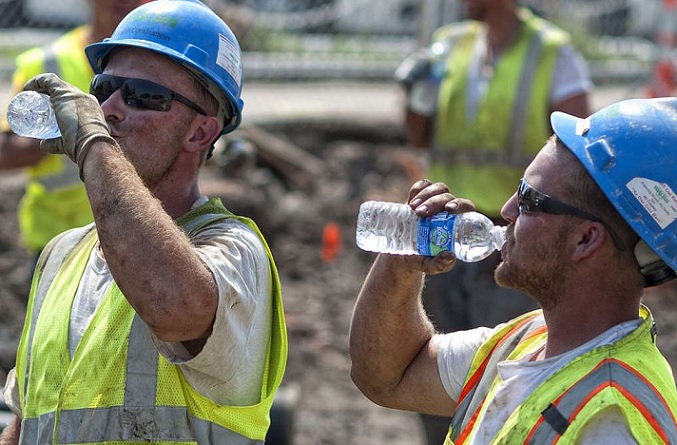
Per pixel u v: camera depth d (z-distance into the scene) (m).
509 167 11.95
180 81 6.36
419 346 6.60
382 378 6.68
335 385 14.90
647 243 5.30
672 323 17.16
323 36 26.50
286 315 16.42
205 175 18.28
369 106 22.22
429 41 18.17
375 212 6.40
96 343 6.02
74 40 11.09
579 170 5.45
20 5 23.50
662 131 5.38
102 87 6.40
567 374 5.24
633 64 26.84
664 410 5.13
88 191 5.64
